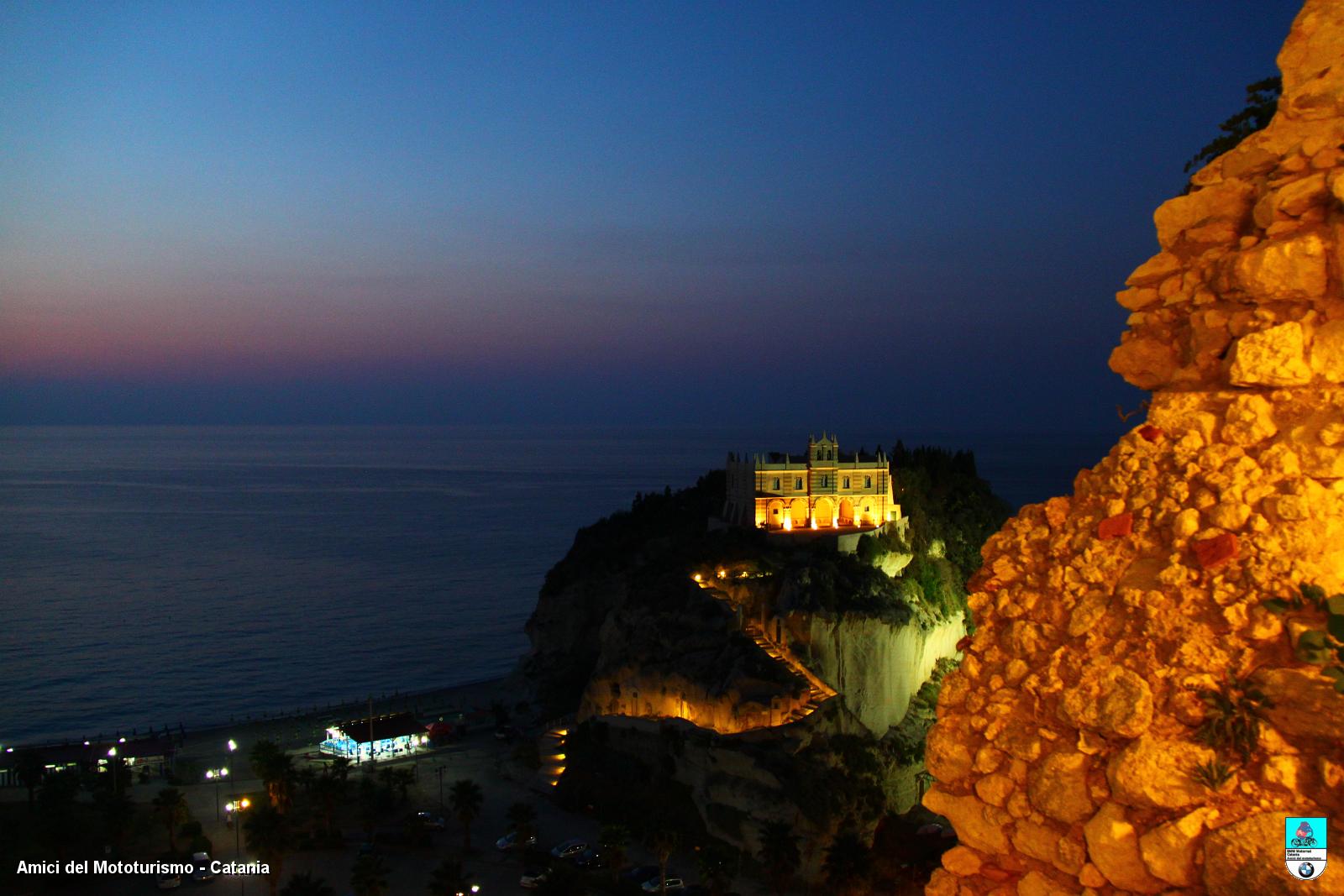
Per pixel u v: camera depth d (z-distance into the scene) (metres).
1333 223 9.97
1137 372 11.98
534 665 147.38
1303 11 11.27
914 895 85.62
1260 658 9.00
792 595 108.94
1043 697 10.41
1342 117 10.47
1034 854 10.14
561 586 147.12
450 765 120.12
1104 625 10.16
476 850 94.06
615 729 108.31
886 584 115.12
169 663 184.25
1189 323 11.27
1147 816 9.17
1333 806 8.20
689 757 99.50
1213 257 11.24
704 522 138.62
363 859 79.94
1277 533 9.30
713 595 113.12
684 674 106.56
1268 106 13.20
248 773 116.44
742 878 90.38
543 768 113.44
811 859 90.00
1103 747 9.69
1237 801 8.65
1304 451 9.61
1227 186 11.24
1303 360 9.92
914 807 100.19
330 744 128.00
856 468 125.94
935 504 135.38
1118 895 9.33
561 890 78.50
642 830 93.69
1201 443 10.45
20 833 93.00
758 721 99.50
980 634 11.59
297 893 73.44
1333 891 7.87
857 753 99.31
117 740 130.12
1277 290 10.21
